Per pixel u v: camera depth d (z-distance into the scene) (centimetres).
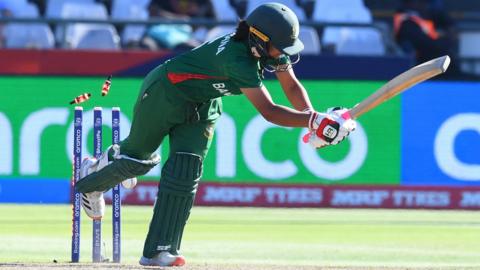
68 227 3198
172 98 1914
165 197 1973
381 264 2333
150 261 1994
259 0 4878
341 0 4809
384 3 5450
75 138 2120
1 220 3381
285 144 3962
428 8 4994
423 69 1666
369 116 3994
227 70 1812
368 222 3522
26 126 3931
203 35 4647
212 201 3966
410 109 4006
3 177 3925
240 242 2883
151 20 4228
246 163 3966
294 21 1817
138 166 2027
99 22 4212
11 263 2081
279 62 1881
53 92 3931
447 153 4025
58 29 4434
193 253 2564
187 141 1966
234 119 3944
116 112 2109
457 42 5056
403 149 4006
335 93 4003
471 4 5669
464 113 4028
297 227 3334
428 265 2295
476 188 4034
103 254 2227
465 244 2914
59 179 3928
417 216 3772
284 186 3969
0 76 3931
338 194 3991
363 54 4356
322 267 2027
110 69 3950
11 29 4450
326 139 1716
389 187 4003
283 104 3919
